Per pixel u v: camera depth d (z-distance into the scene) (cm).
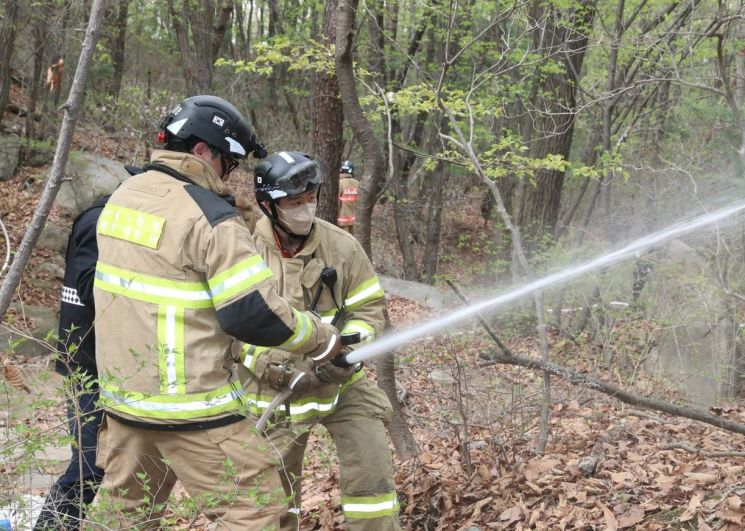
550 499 398
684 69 910
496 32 1154
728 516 346
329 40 602
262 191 326
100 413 323
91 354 327
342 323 346
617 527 358
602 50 1121
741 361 668
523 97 1053
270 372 330
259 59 653
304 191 322
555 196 1073
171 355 258
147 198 269
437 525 400
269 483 268
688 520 355
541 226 1063
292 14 1429
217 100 282
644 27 1106
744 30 927
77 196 1300
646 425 515
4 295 315
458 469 441
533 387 561
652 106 1252
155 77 2042
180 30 1512
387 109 537
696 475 399
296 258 334
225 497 255
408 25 1582
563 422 517
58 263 1152
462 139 498
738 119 709
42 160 1392
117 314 266
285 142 1959
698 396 632
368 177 488
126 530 267
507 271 1142
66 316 325
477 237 2103
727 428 430
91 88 1611
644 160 1081
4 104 1312
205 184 277
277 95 2092
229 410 266
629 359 654
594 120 1198
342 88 478
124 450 274
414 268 1741
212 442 263
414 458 453
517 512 384
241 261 256
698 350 659
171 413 260
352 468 340
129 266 264
